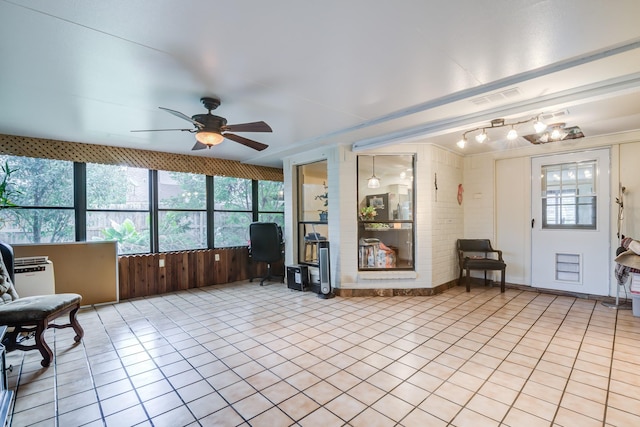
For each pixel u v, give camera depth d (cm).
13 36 190
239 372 252
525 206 514
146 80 254
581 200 464
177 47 206
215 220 599
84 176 460
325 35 194
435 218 488
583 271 462
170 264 523
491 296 471
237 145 487
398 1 162
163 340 317
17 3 158
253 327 351
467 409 202
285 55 218
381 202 502
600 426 184
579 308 408
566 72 237
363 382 235
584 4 164
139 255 494
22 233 419
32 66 229
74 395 222
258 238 562
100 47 204
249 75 247
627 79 244
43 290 365
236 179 633
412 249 488
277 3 162
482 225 550
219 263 584
